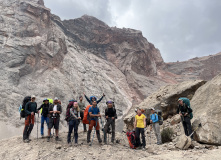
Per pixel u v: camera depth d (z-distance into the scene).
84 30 132.25
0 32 58.38
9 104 46.00
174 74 143.25
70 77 67.94
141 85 99.25
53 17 114.38
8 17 64.38
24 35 63.62
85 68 80.31
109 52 121.38
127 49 118.81
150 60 128.50
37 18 72.44
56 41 72.56
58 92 56.91
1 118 42.19
